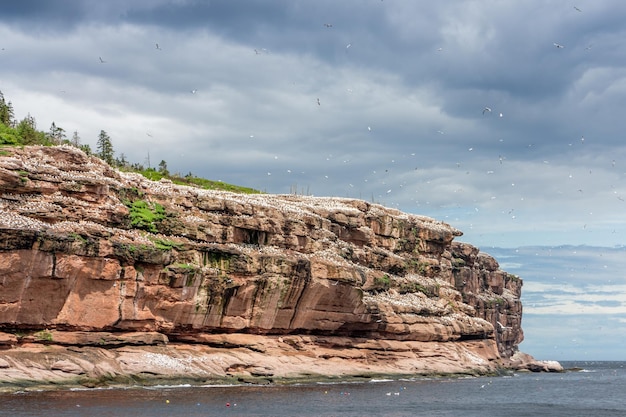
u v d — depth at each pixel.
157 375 106.50
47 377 93.88
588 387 159.00
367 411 95.75
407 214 192.62
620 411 109.75
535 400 124.06
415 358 155.62
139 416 78.31
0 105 172.12
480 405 111.81
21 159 107.38
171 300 113.44
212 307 119.06
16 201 102.06
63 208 105.31
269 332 129.00
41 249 96.38
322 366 132.00
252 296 124.94
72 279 101.00
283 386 118.31
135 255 108.06
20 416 74.31
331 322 138.12
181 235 120.94
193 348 117.31
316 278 134.38
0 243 92.62
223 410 87.12
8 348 95.69
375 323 147.38
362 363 141.88
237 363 118.62
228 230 128.38
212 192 145.12
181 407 86.50
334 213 159.25
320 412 91.69
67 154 112.62
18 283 95.19
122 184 117.19
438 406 107.12
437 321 166.75
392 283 168.88
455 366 163.12
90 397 88.69
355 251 160.62
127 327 108.44
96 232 104.50
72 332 102.06
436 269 190.62
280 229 137.50
